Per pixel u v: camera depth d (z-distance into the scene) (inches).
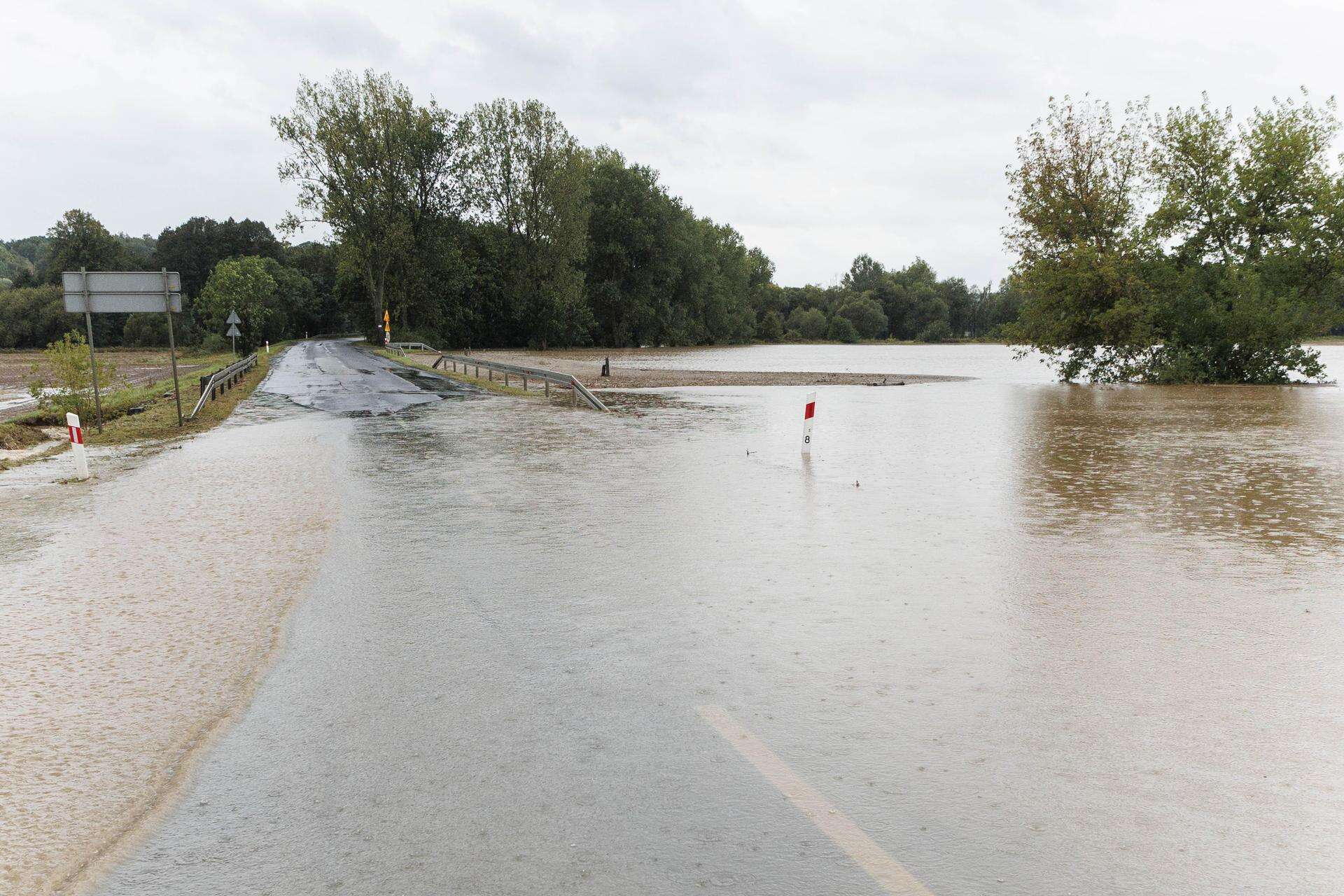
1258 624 231.5
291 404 1000.9
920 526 361.7
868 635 223.5
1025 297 1619.1
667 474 505.4
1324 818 134.7
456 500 422.9
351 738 165.2
